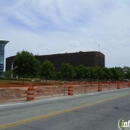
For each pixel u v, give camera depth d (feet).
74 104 51.65
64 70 286.66
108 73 382.42
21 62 169.07
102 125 29.84
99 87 107.34
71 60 470.80
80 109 43.75
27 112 38.88
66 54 481.05
